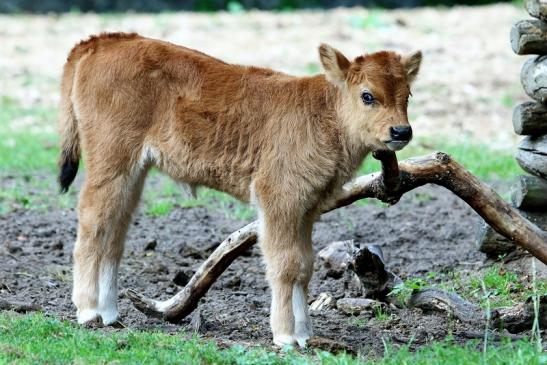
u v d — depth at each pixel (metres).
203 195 25.75
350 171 15.94
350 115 15.59
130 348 14.75
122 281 19.45
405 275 19.69
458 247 21.44
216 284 19.42
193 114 16.22
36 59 40.22
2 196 25.27
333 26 44.22
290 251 15.52
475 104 34.28
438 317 17.20
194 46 40.84
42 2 52.69
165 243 22.03
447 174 16.20
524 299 17.61
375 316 17.47
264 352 14.49
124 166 16.47
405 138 15.08
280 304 15.52
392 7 54.38
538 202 18.55
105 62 16.58
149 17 47.91
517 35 18.25
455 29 43.44
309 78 16.12
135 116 16.39
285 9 51.31
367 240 22.16
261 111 15.96
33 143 30.77
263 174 15.73
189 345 14.74
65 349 14.34
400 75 15.48
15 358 13.87
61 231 22.75
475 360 13.96
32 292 18.52
